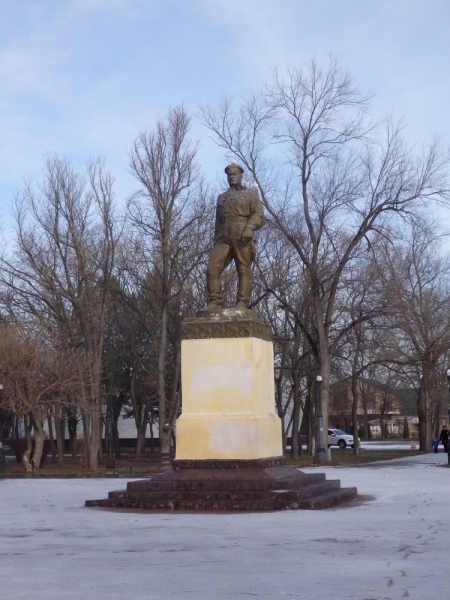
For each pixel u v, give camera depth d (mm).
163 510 16359
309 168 39875
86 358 40625
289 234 39781
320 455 39500
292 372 48094
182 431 17500
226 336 17719
